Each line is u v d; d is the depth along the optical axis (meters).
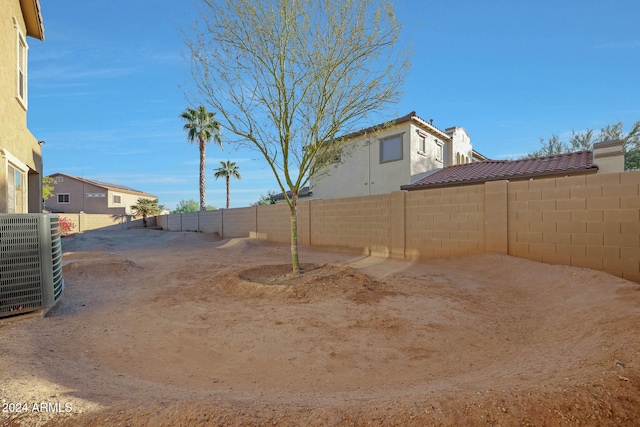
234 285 7.29
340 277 7.27
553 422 2.10
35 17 9.39
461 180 14.04
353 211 13.09
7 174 7.64
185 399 2.66
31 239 5.29
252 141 8.12
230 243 18.14
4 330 4.61
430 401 2.39
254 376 3.59
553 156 14.62
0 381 2.78
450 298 6.25
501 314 5.50
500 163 16.06
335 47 7.64
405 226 11.19
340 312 5.55
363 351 4.18
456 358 3.97
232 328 5.04
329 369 3.72
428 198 10.60
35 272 5.32
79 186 37.59
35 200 10.80
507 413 2.18
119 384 3.18
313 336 4.66
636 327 3.64
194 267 10.27
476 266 8.62
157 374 3.65
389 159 17.45
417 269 9.03
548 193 8.07
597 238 7.30
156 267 10.44
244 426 2.14
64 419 2.27
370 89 8.04
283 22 7.43
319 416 2.25
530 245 8.33
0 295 5.01
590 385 2.42
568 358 3.25
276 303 6.13
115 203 39.19
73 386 2.94
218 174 42.56
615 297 5.02
